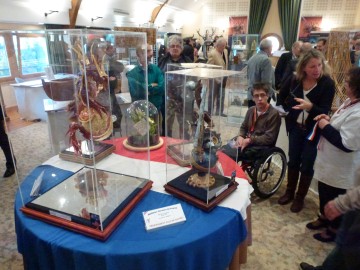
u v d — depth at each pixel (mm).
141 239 952
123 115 1753
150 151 1712
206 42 7777
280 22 8906
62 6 4578
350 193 1101
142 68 1618
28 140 1376
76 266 912
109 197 1108
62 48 1147
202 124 1216
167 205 1146
